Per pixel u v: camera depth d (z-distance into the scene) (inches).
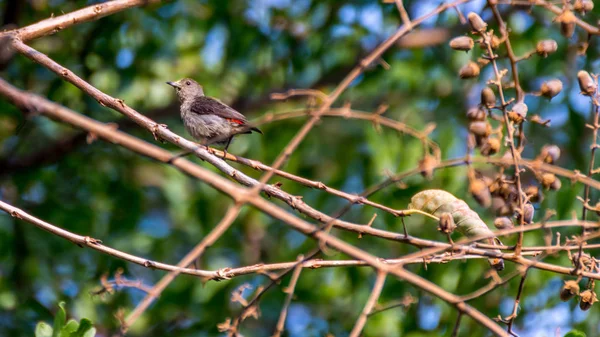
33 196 583.8
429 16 263.1
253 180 305.6
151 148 212.2
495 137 291.3
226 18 603.8
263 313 528.7
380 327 494.0
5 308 492.1
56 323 269.6
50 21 332.8
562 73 573.9
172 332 523.8
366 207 542.9
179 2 596.1
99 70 562.9
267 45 613.3
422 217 523.5
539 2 267.4
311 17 620.7
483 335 471.2
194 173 214.4
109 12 340.5
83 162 573.9
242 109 617.0
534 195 281.9
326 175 605.9
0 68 477.7
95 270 541.0
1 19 564.4
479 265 483.8
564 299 271.0
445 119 598.2
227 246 603.2
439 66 616.1
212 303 530.3
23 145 594.6
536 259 272.7
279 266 283.0
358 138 616.1
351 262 274.7
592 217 482.6
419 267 499.8
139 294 553.0
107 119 561.6
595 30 267.0
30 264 523.8
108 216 569.3
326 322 531.2
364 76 609.6
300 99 620.1
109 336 508.1
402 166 533.0
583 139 564.4
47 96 538.9
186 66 601.0
